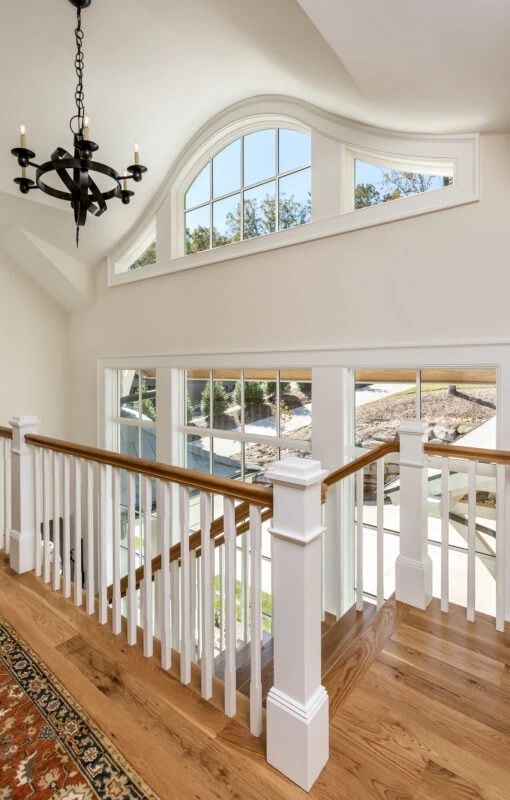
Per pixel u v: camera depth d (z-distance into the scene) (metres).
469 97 1.99
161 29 2.64
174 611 2.06
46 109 3.13
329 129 2.96
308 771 1.20
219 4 2.18
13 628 1.97
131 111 3.36
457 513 2.64
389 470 2.90
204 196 4.02
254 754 1.32
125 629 1.98
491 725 1.45
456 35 1.54
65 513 2.23
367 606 2.38
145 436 4.66
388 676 1.68
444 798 1.19
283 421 3.44
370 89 2.10
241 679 2.09
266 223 3.54
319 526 1.23
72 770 1.27
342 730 1.42
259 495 1.28
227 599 1.44
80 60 2.53
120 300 4.68
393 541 2.91
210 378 3.98
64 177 2.14
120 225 4.41
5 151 3.41
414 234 2.62
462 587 2.63
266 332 3.37
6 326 4.94
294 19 1.94
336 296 2.96
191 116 3.63
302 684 1.21
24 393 5.09
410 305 2.64
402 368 2.66
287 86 3.00
